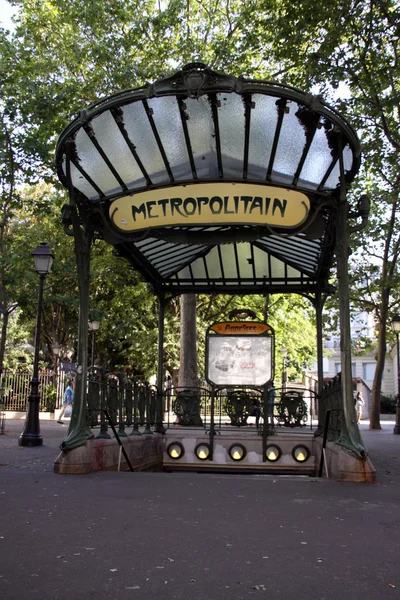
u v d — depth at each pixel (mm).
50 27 21734
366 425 31844
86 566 3760
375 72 13812
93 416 8945
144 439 11172
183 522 5102
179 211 8641
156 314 30422
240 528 4926
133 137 8344
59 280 25031
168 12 19938
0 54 18172
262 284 13961
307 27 13359
